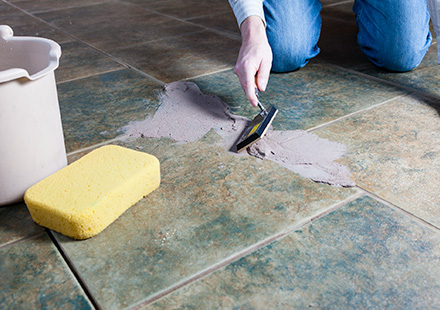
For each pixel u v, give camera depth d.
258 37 1.27
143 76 1.74
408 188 1.03
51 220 0.89
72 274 0.81
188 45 2.12
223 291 0.77
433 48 1.98
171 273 0.81
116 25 2.52
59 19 2.68
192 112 1.42
